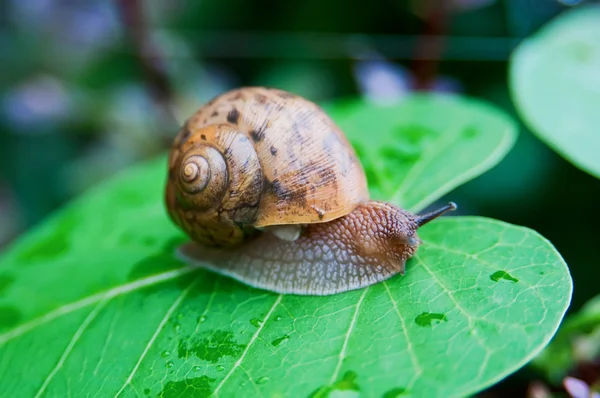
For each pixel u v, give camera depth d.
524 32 0.17
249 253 0.11
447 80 0.16
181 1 0.19
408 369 0.09
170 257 0.12
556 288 0.09
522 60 0.14
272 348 0.09
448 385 0.08
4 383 0.10
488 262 0.10
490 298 0.09
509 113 0.16
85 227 0.13
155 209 0.13
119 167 0.18
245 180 0.10
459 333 0.09
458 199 0.16
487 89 0.17
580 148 0.12
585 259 0.15
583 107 0.13
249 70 0.21
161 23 0.18
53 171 0.20
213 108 0.11
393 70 0.16
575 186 0.15
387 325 0.09
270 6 0.20
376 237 0.10
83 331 0.11
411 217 0.10
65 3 0.19
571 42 0.14
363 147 0.12
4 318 0.11
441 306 0.09
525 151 0.16
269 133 0.11
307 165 0.10
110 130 0.18
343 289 0.10
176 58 0.17
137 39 0.16
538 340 0.09
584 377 0.11
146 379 0.10
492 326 0.09
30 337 0.11
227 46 0.20
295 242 0.11
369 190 0.11
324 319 0.10
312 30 0.19
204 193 0.11
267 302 0.10
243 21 0.20
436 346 0.09
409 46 0.18
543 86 0.13
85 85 0.20
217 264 0.11
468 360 0.09
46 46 0.20
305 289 0.10
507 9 0.17
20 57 0.20
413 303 0.09
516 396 0.12
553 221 0.15
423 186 0.11
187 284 0.11
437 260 0.10
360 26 0.19
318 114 0.11
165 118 0.17
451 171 0.11
